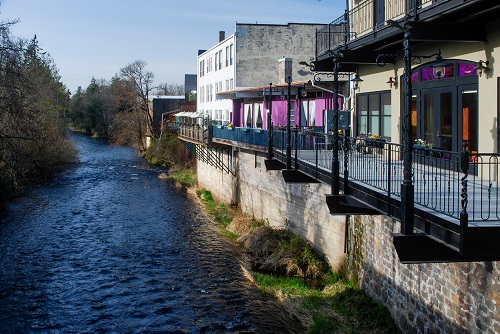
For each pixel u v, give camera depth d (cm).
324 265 1633
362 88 1767
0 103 2712
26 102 2931
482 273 820
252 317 1384
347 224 1481
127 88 6700
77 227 2464
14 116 2764
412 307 1075
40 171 3938
